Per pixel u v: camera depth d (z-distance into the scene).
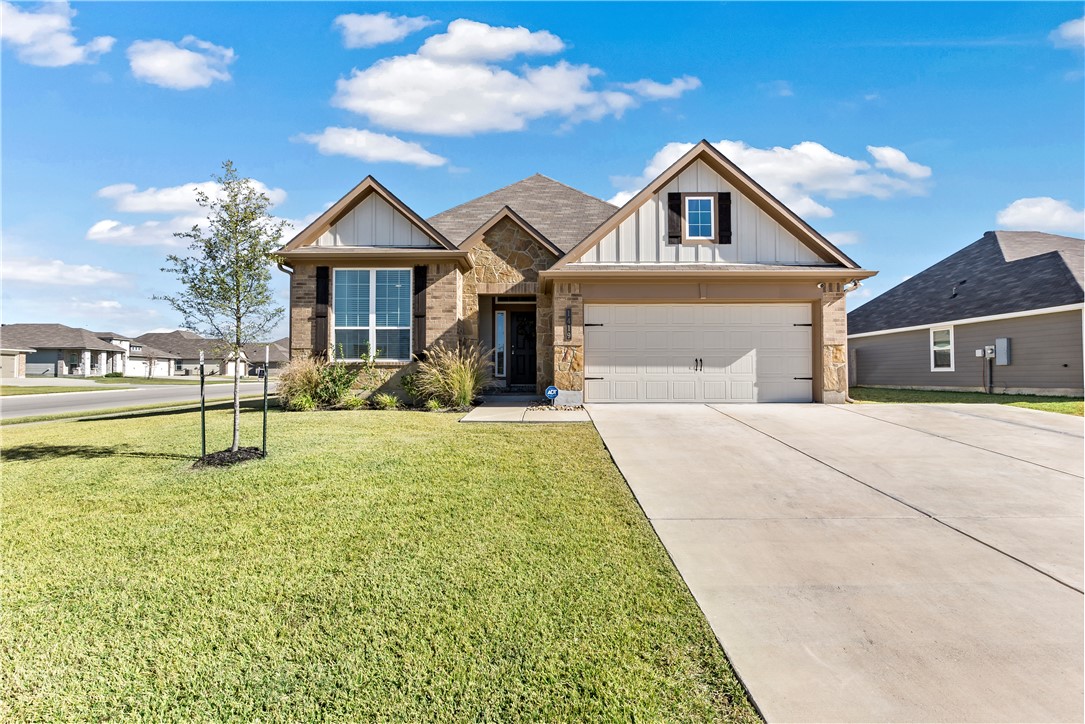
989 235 21.38
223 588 3.51
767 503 5.24
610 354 12.23
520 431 8.66
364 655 2.80
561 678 2.62
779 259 12.38
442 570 3.75
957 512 5.01
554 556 3.99
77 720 2.37
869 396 15.66
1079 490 5.64
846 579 3.68
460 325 13.65
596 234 12.30
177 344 74.25
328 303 13.02
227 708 2.43
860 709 2.39
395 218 13.36
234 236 6.85
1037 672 2.65
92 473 6.32
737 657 2.79
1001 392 16.33
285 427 9.21
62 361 52.53
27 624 3.10
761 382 12.22
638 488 5.67
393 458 6.79
